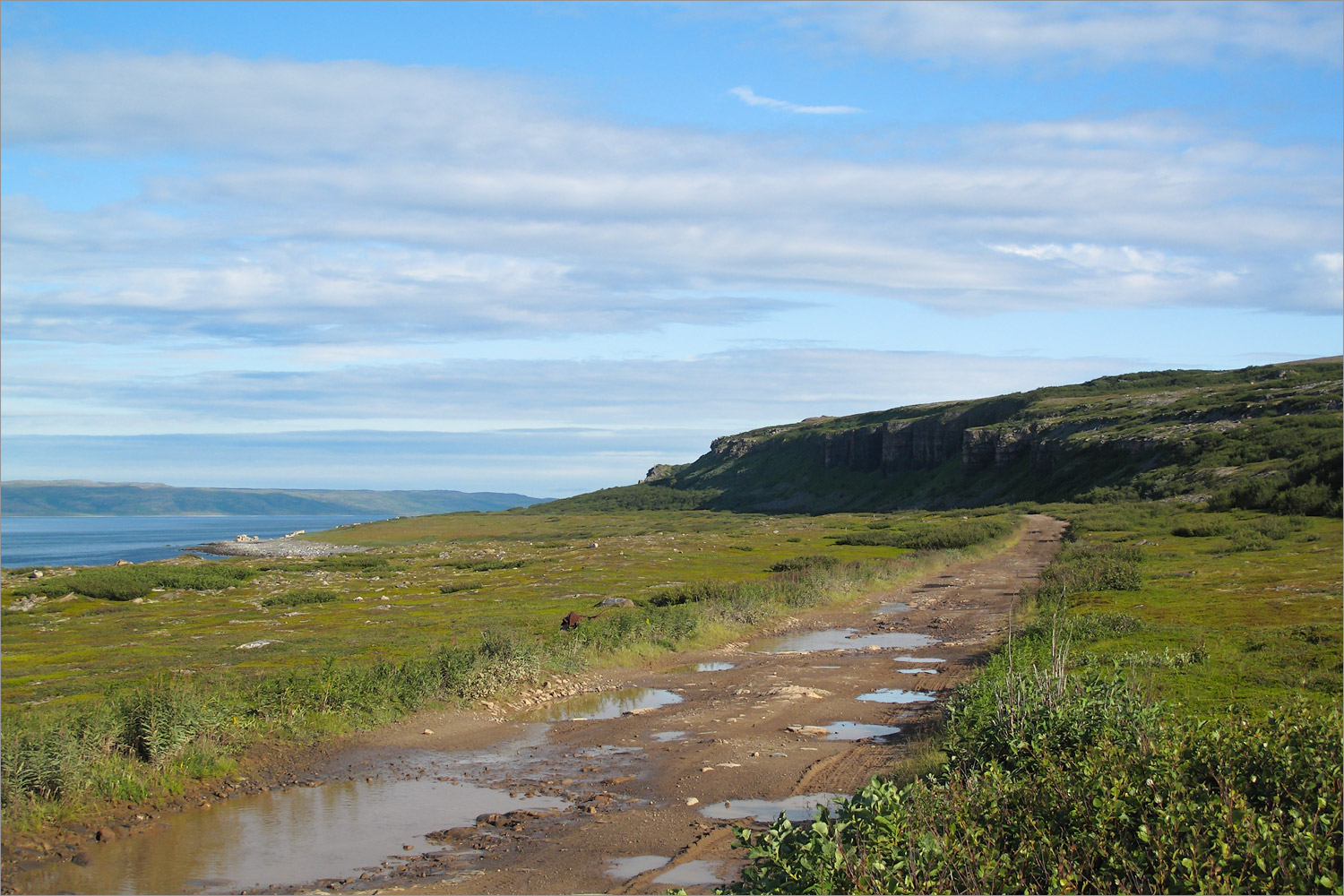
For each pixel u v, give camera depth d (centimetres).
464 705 2206
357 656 3083
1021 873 778
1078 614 3256
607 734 1967
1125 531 7944
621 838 1260
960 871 775
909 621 3906
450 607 4922
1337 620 2703
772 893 767
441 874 1148
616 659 2931
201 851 1262
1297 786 860
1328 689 1744
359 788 1580
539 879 1117
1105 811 820
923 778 1261
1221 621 2872
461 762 1753
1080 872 761
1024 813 895
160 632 4216
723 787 1498
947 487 18738
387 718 2014
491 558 9150
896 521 13188
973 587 5150
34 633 4319
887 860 770
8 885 1141
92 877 1169
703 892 1030
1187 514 8688
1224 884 689
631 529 16338
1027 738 1216
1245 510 8262
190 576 6844
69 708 1845
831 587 4775
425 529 19812
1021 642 2489
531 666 2545
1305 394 12650
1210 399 14975
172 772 1555
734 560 7581
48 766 1438
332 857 1231
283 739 1822
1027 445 17638
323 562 8812
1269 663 2075
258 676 2481
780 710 2141
